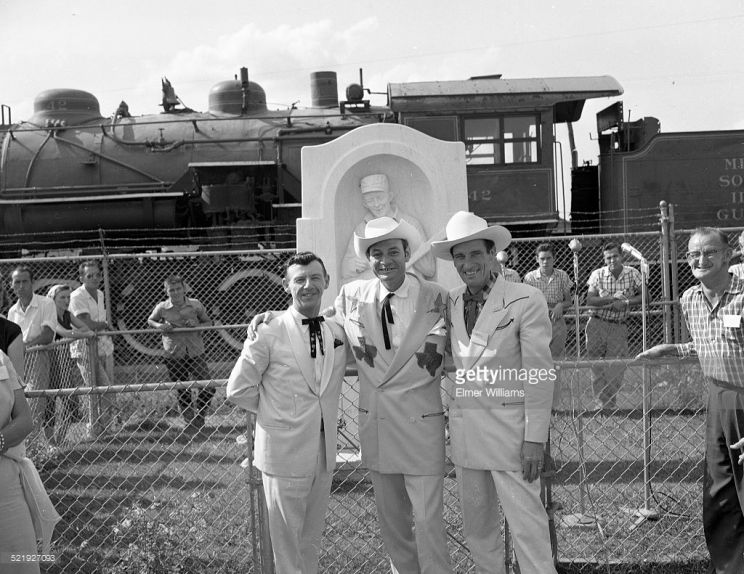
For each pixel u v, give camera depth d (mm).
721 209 12375
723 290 3338
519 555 3152
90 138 13477
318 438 3199
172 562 3955
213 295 11812
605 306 7641
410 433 3281
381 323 3377
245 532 4363
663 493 4602
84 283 8078
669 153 12414
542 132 11805
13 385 3188
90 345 7492
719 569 3447
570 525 4246
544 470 3443
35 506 3258
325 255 6020
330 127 12789
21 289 6609
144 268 11867
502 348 3211
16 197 13125
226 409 7848
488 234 3262
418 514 3266
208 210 11914
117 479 5715
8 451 3141
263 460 3182
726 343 3324
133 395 7855
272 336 3211
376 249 3381
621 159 12500
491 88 11750
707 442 3488
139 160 13148
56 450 6480
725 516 3428
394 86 11953
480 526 3268
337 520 4469
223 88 13961
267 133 13125
